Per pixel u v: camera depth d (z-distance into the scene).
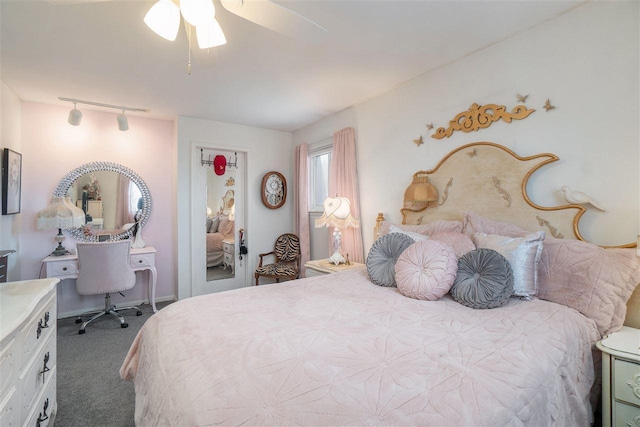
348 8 1.66
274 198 4.25
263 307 1.50
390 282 1.93
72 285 3.29
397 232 2.25
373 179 3.03
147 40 1.94
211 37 1.36
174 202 3.73
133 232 3.54
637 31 1.50
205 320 1.32
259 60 2.24
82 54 2.12
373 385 0.82
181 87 2.72
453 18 1.76
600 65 1.61
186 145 3.62
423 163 2.56
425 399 0.77
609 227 1.59
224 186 3.98
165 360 1.08
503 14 1.73
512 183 1.94
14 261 2.85
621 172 1.55
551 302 1.52
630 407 1.19
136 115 3.55
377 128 2.97
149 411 1.00
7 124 2.64
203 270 3.80
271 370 0.90
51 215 2.87
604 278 1.41
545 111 1.83
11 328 1.02
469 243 1.86
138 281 3.67
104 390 1.92
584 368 1.24
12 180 2.68
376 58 2.24
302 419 0.71
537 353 1.02
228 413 0.74
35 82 2.58
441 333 1.16
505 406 0.77
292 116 3.62
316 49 2.09
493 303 1.44
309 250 4.00
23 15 1.67
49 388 1.53
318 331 1.19
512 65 1.97
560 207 1.72
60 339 2.67
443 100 2.38
